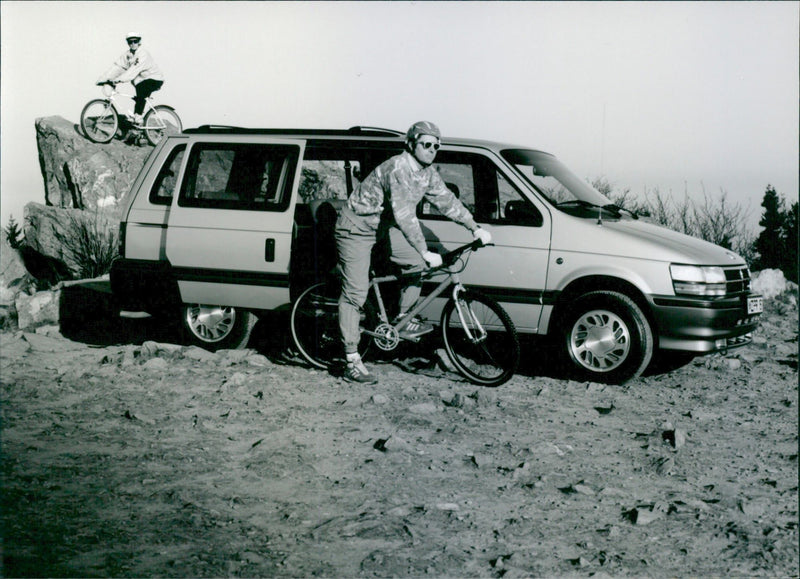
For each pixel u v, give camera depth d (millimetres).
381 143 7645
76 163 14117
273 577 3637
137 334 9305
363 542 4008
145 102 15156
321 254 7559
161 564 3715
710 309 6887
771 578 3723
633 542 4086
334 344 7438
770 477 5051
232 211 7801
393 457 5215
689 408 6566
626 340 6996
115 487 4633
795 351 8719
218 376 7160
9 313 9594
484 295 6984
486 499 4605
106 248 12586
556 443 5594
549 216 7227
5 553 3754
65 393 6574
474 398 6617
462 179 7512
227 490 4637
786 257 12469
